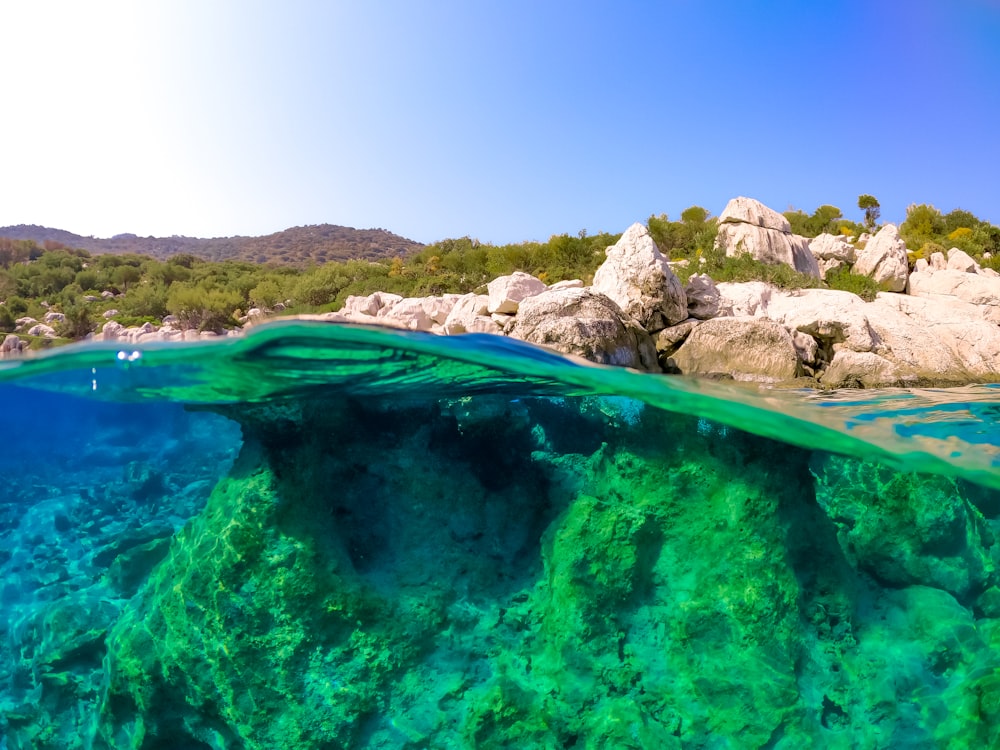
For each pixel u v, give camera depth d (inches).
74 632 227.8
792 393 406.9
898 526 235.6
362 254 5871.1
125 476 351.3
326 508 211.5
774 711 179.3
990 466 252.7
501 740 175.5
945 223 1529.3
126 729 201.2
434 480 225.0
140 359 251.6
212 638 184.7
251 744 178.5
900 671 201.8
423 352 226.8
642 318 607.5
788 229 966.4
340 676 184.2
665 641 198.8
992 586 245.9
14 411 344.5
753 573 194.4
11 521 324.5
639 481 214.4
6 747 223.9
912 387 489.7
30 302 1628.9
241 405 198.7
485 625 203.6
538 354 266.1
